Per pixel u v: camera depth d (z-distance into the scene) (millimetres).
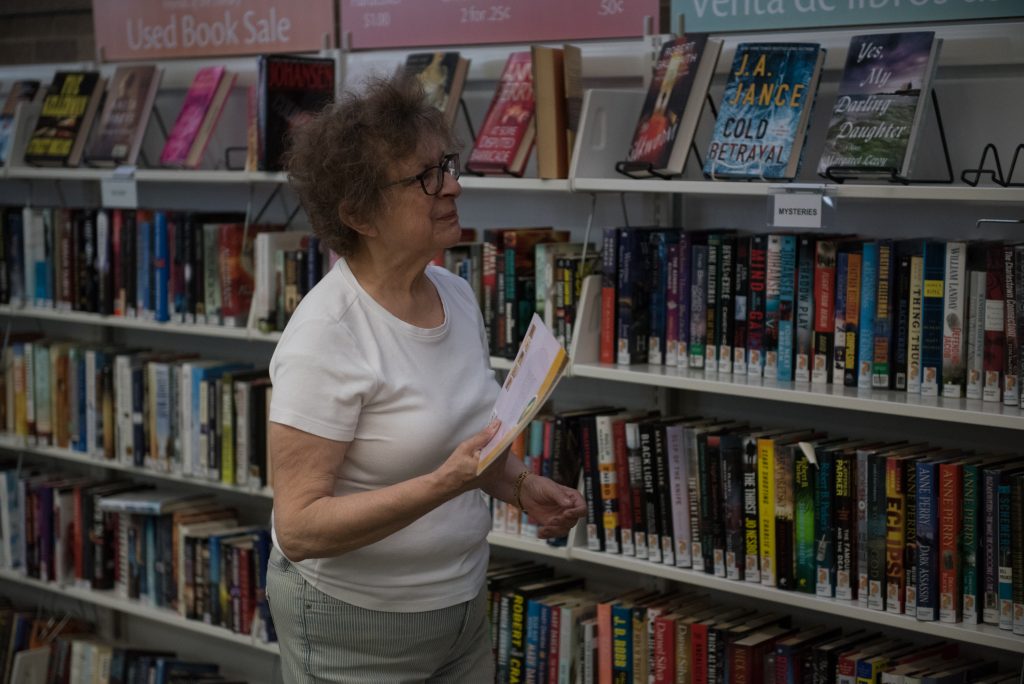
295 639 1833
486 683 1974
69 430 3668
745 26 2551
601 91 2566
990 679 2193
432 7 3023
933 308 2180
